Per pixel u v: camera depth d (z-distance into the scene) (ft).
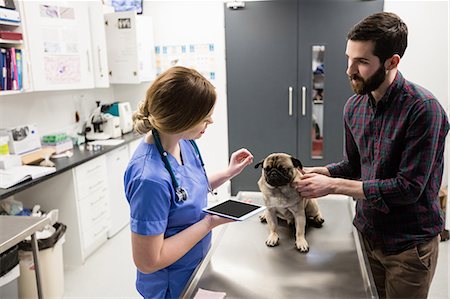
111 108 13.06
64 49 10.31
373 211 5.02
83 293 8.75
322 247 4.84
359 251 4.65
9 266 6.93
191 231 3.88
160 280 4.30
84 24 10.95
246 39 13.48
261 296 3.85
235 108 14.07
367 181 4.60
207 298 3.79
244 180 14.40
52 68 9.98
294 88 13.53
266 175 4.96
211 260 4.57
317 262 4.48
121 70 12.80
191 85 3.43
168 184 3.76
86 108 13.29
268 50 13.43
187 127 3.55
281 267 4.39
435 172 4.74
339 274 4.21
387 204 4.56
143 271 3.69
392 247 4.96
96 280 9.29
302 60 13.29
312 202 5.31
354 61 4.43
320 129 13.82
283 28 13.20
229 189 14.55
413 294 5.00
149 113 3.64
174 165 4.05
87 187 10.17
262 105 13.87
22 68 9.09
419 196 4.52
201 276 4.20
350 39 4.43
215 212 4.13
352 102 5.32
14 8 8.91
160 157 3.89
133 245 3.64
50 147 10.29
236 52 13.64
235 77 13.84
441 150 4.61
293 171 5.04
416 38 12.54
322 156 13.91
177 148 4.31
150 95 3.53
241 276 4.21
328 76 13.30
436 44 12.47
